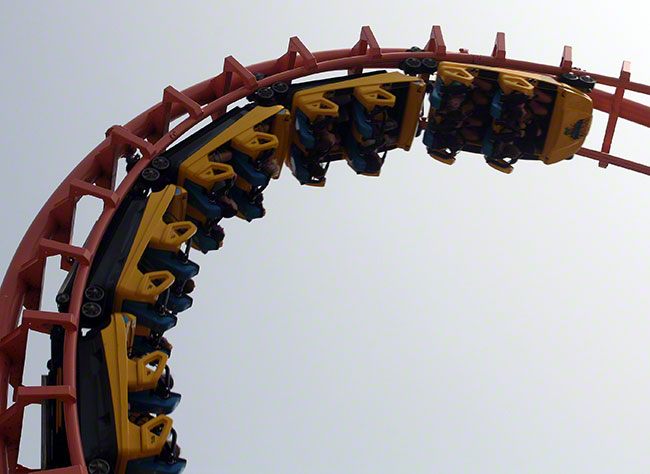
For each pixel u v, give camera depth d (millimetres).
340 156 43500
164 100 39750
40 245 34000
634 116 45562
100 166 38500
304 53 41688
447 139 44469
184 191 37250
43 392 30719
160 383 33844
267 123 40094
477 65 43531
